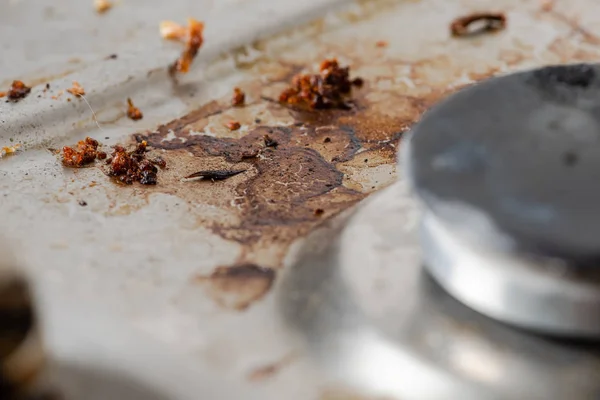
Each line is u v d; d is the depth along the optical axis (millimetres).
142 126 274
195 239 239
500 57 300
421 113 280
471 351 208
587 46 304
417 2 324
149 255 235
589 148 209
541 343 208
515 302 206
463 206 203
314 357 214
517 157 208
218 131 273
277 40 304
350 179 258
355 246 223
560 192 204
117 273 230
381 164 263
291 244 237
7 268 205
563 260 198
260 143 270
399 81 292
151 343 215
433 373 208
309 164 262
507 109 216
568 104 216
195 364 213
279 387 211
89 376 209
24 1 327
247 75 293
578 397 204
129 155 264
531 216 201
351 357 212
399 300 215
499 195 204
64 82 281
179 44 303
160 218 245
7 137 267
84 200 250
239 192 252
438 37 308
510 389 205
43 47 307
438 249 210
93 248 236
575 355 207
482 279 207
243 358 214
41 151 265
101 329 215
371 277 218
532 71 223
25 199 250
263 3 317
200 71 291
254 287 227
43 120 271
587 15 317
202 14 318
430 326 211
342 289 218
